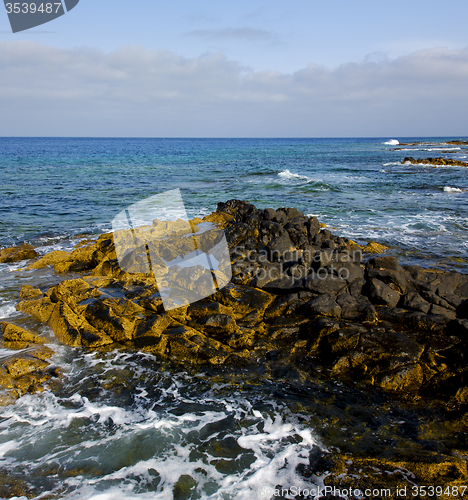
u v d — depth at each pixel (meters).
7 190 24.45
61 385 5.75
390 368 5.81
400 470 4.15
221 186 27.34
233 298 7.68
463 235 14.38
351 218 17.42
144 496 3.91
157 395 5.56
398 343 6.11
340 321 6.80
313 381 5.86
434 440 4.63
